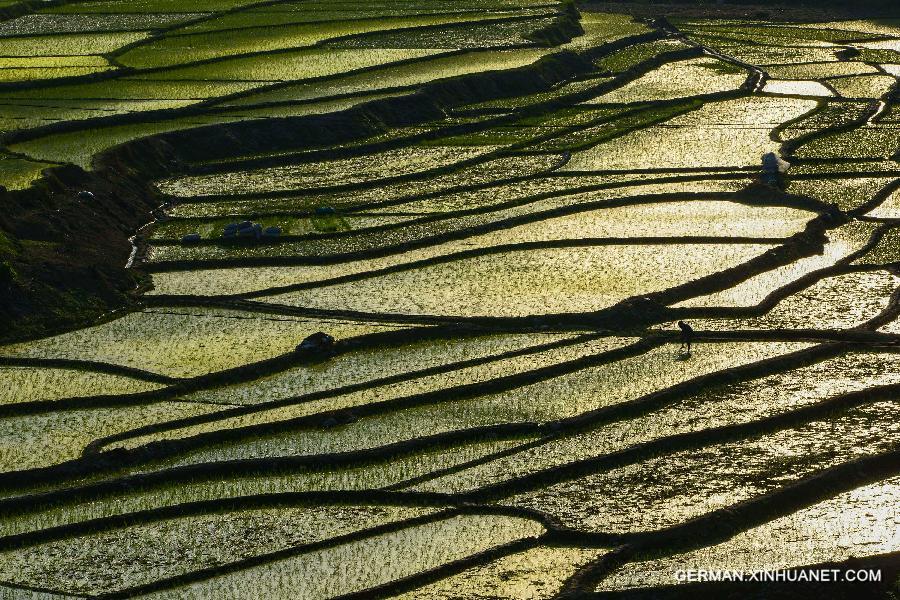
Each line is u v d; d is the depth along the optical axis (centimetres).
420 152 7831
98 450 4016
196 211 6644
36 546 3556
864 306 5244
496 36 10844
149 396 4384
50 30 10694
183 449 4041
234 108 8169
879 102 8981
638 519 3622
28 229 5656
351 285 5503
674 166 7306
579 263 5684
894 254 5869
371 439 4091
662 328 4994
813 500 3738
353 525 3616
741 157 7462
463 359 4675
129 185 6781
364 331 4925
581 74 10256
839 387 4459
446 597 3272
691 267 5594
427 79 9150
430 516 3644
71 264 5422
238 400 4369
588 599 3231
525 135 8212
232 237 6100
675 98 9269
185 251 5978
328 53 9888
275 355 4688
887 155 7519
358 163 7575
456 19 11606
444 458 3984
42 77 8744
